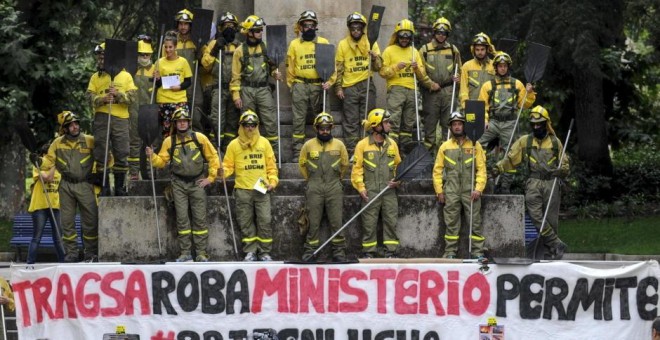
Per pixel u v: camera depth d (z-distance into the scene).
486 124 22.62
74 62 35.06
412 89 22.80
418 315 17.61
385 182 20.64
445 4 38.97
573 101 37.50
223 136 23.05
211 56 22.86
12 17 32.56
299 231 21.14
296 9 23.97
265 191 20.50
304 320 17.64
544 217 21.31
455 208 20.77
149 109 20.28
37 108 34.81
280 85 23.89
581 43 32.03
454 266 17.59
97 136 22.06
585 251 28.05
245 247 20.69
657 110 40.62
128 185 22.06
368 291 17.62
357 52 22.83
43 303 17.75
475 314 17.59
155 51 38.12
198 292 17.66
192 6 36.59
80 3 35.03
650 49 40.19
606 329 17.56
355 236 21.12
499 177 22.66
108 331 17.69
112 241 21.25
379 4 24.78
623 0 33.72
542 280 17.56
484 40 22.66
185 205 20.61
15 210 36.19
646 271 17.55
